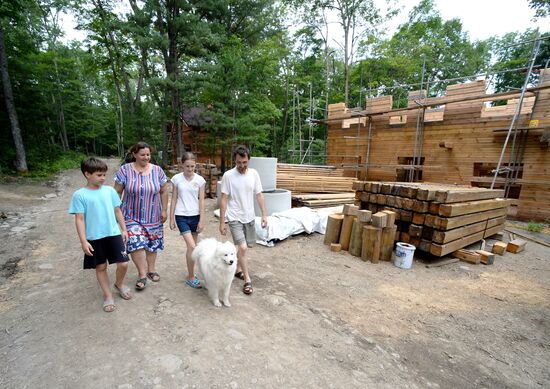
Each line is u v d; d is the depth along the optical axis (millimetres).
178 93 15336
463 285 4066
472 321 3168
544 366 2527
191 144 22172
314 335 2732
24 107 15578
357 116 11469
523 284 4137
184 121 18875
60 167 16781
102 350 2270
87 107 31125
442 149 9516
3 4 12680
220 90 14531
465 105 8875
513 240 5797
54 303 2992
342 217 5480
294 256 5012
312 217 6391
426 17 24344
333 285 3922
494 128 8320
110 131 39906
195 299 3189
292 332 2746
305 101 24484
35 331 2508
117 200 2857
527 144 7797
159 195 3283
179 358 2221
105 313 2791
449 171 9375
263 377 2107
